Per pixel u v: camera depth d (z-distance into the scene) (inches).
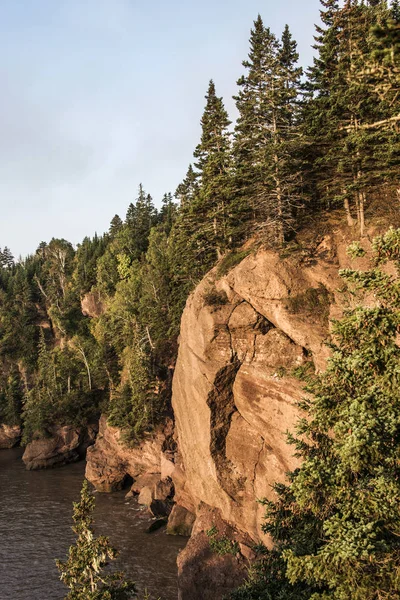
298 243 1284.4
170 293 2378.2
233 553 1182.9
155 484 1907.0
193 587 1168.2
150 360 2268.7
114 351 3009.4
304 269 1218.0
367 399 418.9
